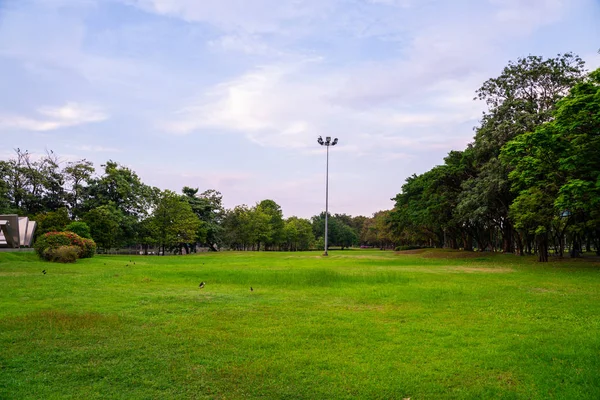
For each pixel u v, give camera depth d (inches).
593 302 475.2
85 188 2082.9
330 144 1868.8
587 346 294.8
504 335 329.4
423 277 763.4
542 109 1257.4
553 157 924.6
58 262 960.9
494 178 1232.2
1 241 1289.4
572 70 1253.1
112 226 1769.2
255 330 343.0
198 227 2413.9
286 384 229.5
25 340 302.0
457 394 216.5
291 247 3794.3
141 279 668.1
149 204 2225.6
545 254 1200.8
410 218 2033.7
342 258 1571.1
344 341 312.7
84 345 293.9
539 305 458.9
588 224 1059.9
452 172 1577.3
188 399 209.9
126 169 2144.4
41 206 2031.3
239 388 223.8
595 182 828.6
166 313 406.0
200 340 310.2
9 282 587.2
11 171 1940.2
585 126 851.4
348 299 505.7
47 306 422.3
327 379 236.4
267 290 581.6
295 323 369.4
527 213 1054.4
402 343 307.3
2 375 237.0
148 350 285.1
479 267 1060.5
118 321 362.3
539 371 246.4
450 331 341.4
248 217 2886.3
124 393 215.9
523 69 1314.0
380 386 226.1
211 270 829.2
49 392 215.5
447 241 2810.0
